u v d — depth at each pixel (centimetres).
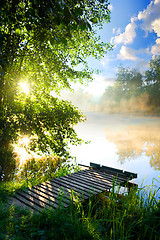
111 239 329
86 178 639
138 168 879
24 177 680
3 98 572
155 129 2475
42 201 451
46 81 677
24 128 481
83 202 467
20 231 322
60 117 603
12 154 724
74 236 315
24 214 380
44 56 631
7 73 530
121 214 402
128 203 416
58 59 678
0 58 379
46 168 779
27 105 560
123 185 600
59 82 757
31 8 343
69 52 727
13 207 402
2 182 588
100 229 356
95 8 551
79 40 662
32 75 677
